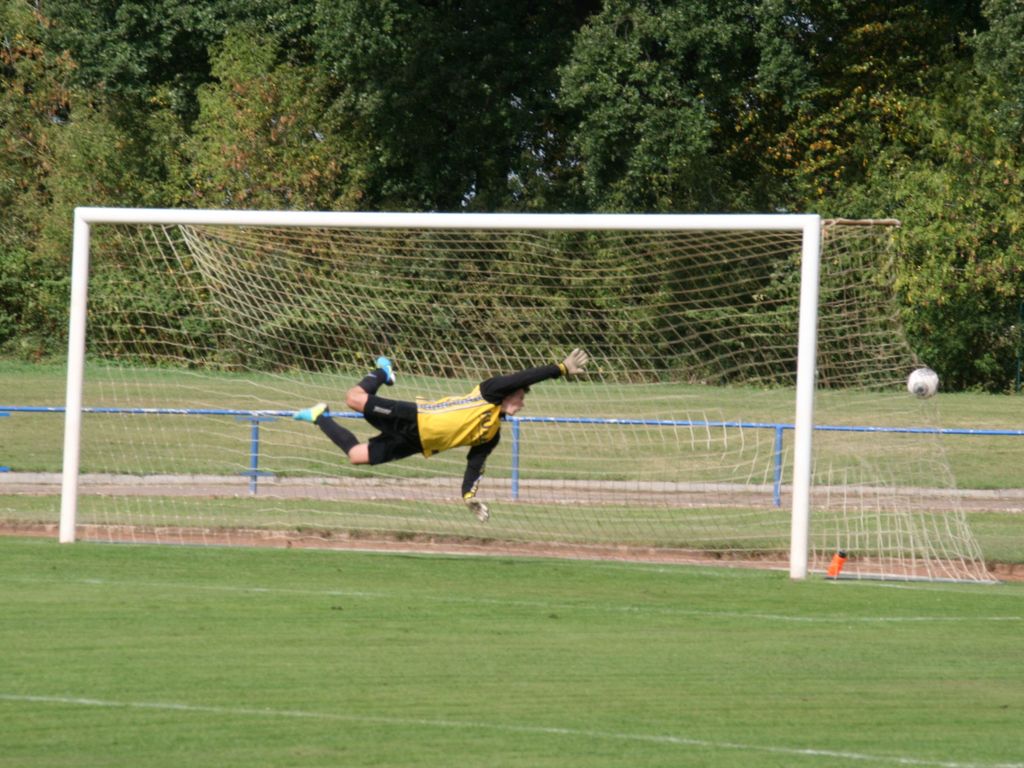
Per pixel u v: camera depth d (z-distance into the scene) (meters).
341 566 37.38
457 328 55.31
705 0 107.06
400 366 55.59
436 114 132.50
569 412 62.00
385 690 23.88
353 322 54.44
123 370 57.59
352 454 36.16
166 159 132.38
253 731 21.19
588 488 57.94
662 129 109.38
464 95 123.62
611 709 23.02
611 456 62.25
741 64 119.94
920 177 117.69
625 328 54.22
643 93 111.38
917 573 40.84
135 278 55.25
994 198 113.81
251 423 56.66
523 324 54.91
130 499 53.31
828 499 54.00
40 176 136.62
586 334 55.00
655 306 52.50
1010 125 108.31
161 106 138.62
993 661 27.36
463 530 46.69
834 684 25.17
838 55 131.38
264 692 23.50
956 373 120.06
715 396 55.19
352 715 22.23
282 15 128.75
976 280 113.50
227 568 36.38
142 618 29.31
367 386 35.97
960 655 27.89
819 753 20.75
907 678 25.77
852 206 122.31
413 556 40.16
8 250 118.69
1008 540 46.69
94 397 71.31
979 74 117.25
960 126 121.00
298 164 126.62
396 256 53.47
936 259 114.25
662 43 110.56
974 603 34.16
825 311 45.06
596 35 109.50
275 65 131.62
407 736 21.12
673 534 47.12
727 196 127.44
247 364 56.44
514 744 20.84
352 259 53.28
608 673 25.62
